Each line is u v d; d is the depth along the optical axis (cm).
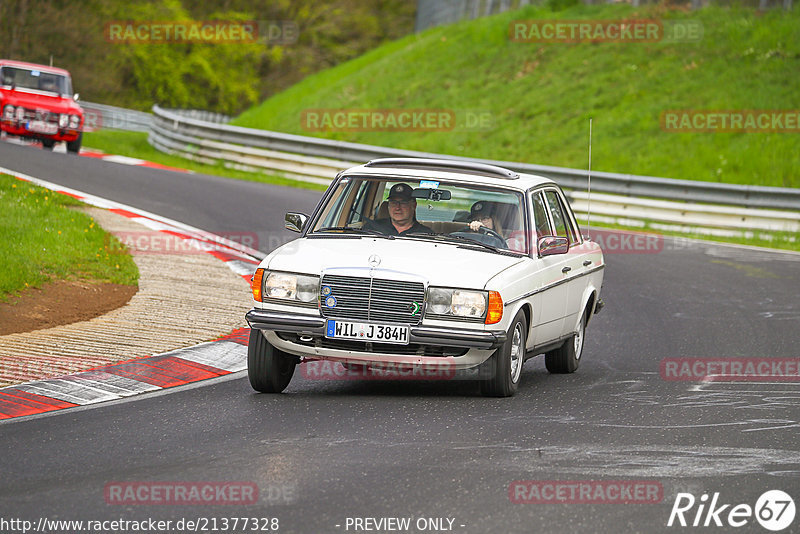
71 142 9306
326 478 2125
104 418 2627
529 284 3014
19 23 17962
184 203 6869
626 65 11362
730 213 7625
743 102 10112
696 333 4200
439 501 1981
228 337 3631
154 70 19725
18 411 2680
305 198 7706
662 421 2700
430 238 3111
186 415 2673
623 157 9725
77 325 3650
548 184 3444
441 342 2817
